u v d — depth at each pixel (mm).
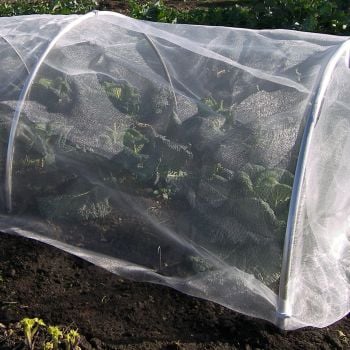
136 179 1328
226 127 1250
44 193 1424
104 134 1370
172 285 1269
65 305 1236
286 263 1097
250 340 1156
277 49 1298
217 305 1244
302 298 1180
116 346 1136
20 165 1431
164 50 1414
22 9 3256
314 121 1043
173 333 1173
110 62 1433
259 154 1187
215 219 1232
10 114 1406
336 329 1204
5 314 1208
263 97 1224
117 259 1330
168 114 1339
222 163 1227
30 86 1399
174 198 1288
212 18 2969
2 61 1467
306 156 1041
